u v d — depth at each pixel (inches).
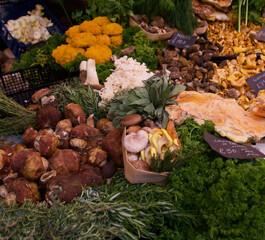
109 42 135.0
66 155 77.8
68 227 60.2
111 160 79.4
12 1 207.3
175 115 80.1
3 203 67.4
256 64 125.8
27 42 195.6
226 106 81.1
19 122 99.4
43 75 147.0
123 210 66.7
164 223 70.0
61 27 205.2
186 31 137.1
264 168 60.2
